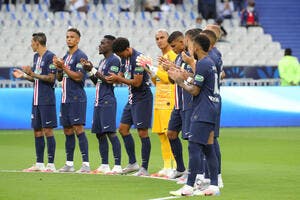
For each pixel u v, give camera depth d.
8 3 83.81
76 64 39.91
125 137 39.53
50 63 40.12
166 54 38.16
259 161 44.50
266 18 91.75
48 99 40.12
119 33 82.88
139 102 38.62
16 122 67.00
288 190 32.94
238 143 55.69
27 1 84.88
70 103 39.78
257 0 92.88
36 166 40.34
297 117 70.88
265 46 86.44
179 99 36.25
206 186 32.81
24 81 70.12
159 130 38.19
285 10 92.69
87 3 85.12
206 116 30.78
